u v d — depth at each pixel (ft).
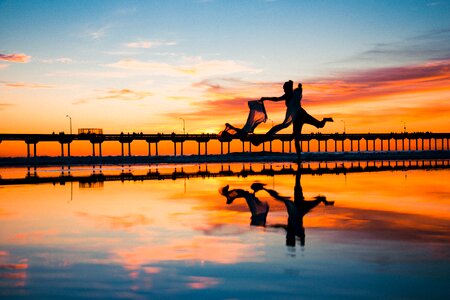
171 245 34.32
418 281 24.63
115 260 29.86
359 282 24.59
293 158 340.80
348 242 34.68
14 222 46.11
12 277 26.17
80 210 55.52
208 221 45.96
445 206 56.65
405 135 523.70
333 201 62.64
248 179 112.78
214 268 27.68
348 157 360.48
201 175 133.39
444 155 417.69
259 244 34.35
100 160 326.65
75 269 27.78
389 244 33.86
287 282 24.79
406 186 87.51
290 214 50.49
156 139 391.45
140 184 99.40
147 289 23.90
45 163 287.69
